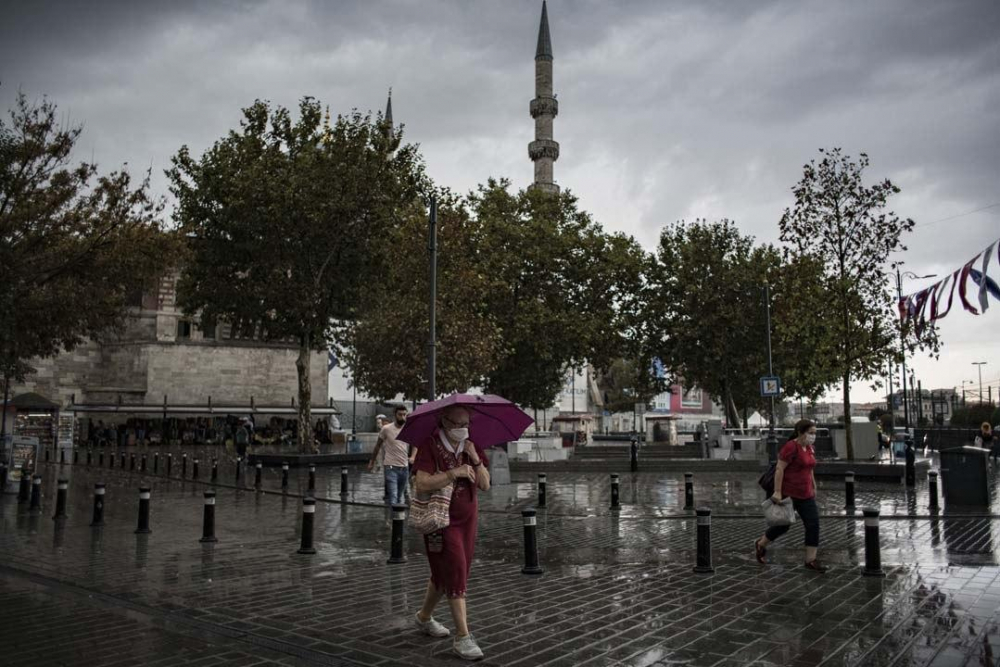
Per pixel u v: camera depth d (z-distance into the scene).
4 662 5.57
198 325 33.53
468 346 30.66
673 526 13.01
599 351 43.12
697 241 42.38
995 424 41.75
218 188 30.11
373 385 31.88
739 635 6.14
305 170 29.16
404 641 6.10
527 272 41.78
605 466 27.42
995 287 15.06
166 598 7.70
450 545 5.68
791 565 9.16
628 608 7.12
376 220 30.69
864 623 6.42
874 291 24.17
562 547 10.92
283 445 47.19
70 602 7.52
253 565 9.59
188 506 16.44
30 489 19.05
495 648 5.88
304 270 30.97
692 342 41.66
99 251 19.86
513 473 26.59
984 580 8.09
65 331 20.25
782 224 25.16
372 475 25.20
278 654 5.77
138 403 48.72
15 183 18.23
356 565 9.62
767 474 9.23
